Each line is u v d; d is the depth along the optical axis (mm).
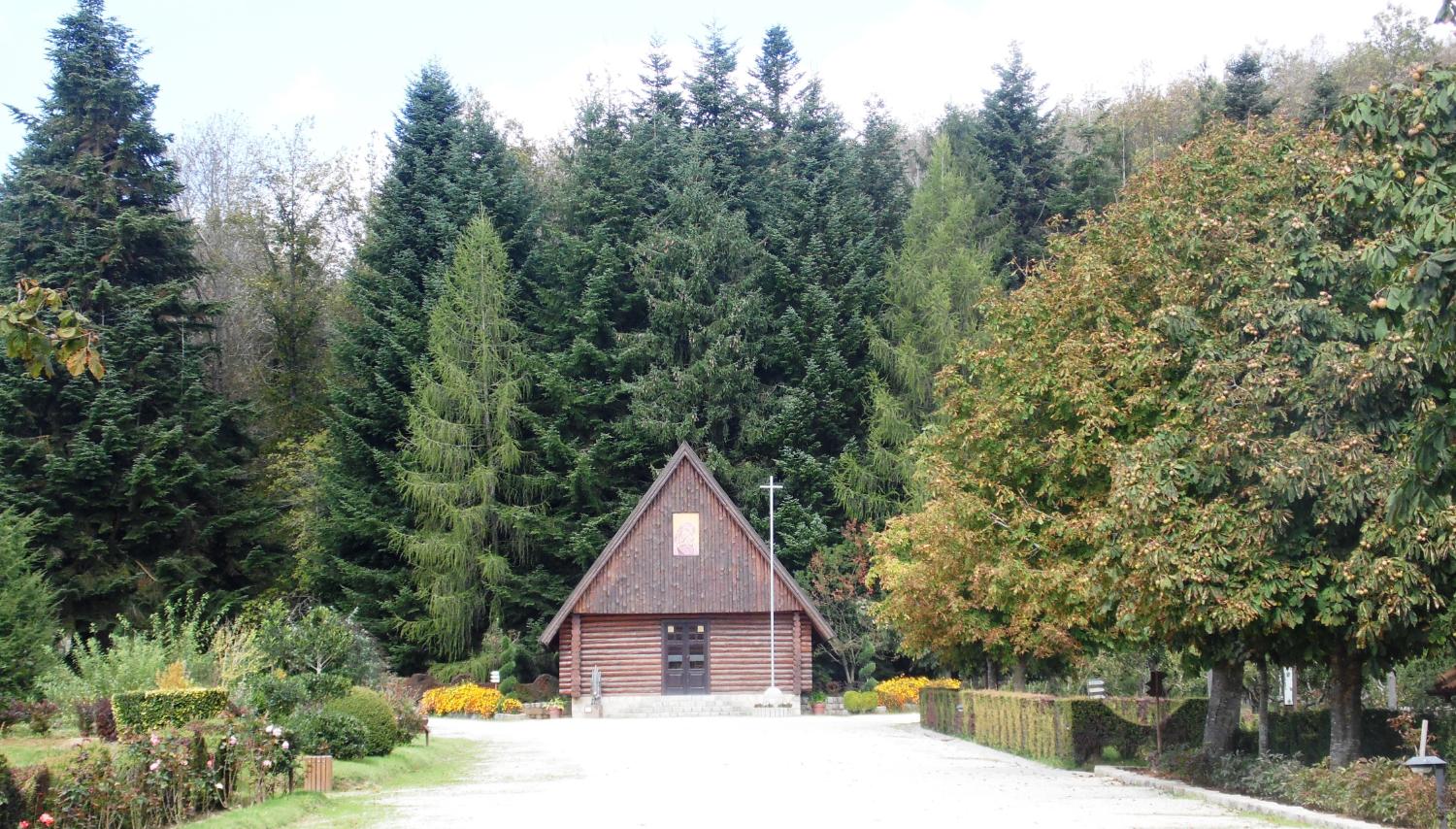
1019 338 24969
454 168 59688
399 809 16922
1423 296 12141
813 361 55312
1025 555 24219
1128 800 17734
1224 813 16172
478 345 55094
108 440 42031
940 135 66750
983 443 24859
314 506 57594
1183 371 21125
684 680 46969
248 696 22016
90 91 46750
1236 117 54469
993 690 30672
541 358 56375
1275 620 16828
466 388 53781
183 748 15414
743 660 47250
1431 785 14734
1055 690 36906
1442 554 15586
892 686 48625
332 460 55094
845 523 55156
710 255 57344
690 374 54906
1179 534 17531
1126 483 18328
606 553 46531
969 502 24984
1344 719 18469
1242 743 23031
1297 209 19891
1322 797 16125
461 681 49688
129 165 47531
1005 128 64750
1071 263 25797
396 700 27297
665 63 68938
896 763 24031
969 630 30109
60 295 10938
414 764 23250
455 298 54438
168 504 42750
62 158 47281
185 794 15148
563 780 20875
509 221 60500
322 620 25250
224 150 66375
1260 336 19594
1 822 11992
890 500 54656
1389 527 15711
